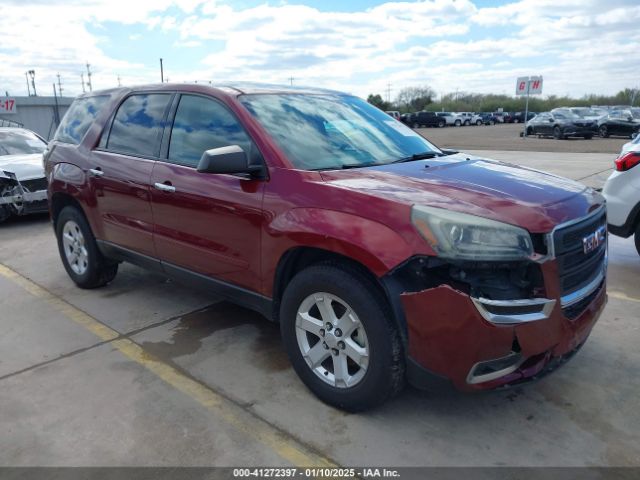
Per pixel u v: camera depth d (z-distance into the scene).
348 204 2.83
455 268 2.58
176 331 4.21
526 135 30.89
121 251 4.54
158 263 4.16
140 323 4.38
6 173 8.34
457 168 3.39
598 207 3.10
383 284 2.64
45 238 7.55
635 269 5.58
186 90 3.97
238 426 2.96
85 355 3.83
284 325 3.23
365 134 3.85
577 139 28.00
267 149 3.27
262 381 3.43
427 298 2.55
